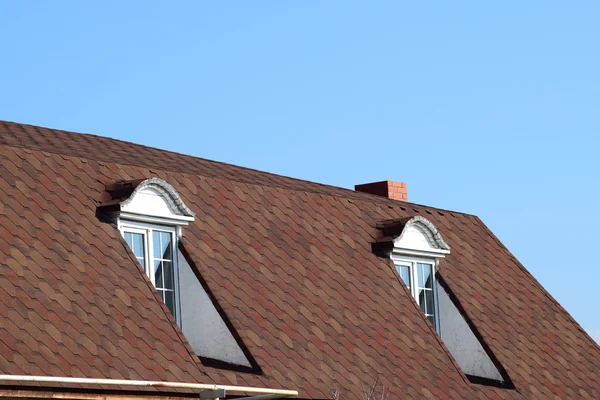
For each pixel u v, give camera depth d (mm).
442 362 49375
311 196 52344
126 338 37719
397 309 49969
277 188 51031
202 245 44344
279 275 46188
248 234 46875
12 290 35719
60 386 34031
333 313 46688
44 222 39125
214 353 42500
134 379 36406
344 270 49438
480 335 53156
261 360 41781
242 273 44750
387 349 47281
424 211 58750
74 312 36938
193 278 43438
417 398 46094
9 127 49344
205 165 54750
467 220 61219
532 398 51906
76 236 39719
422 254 53969
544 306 58875
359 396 43781
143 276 40750
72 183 41688
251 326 42875
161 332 39188
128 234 42406
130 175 44312
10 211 38406
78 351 35750
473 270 56969
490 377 52688
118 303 38719
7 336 34219
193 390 38031
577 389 54438
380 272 51188
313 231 50156
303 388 42031
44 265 37562
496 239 61531
